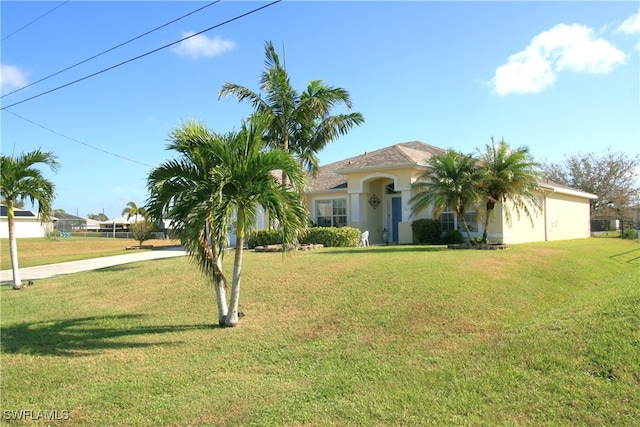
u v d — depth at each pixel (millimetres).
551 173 44938
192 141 7973
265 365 6434
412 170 21125
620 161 41844
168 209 8203
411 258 13078
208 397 5336
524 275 11570
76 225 81438
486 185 15898
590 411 4363
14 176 14820
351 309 8711
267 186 8047
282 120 17219
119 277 14477
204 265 8289
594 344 5750
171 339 7898
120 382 5953
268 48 17250
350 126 17906
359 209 22672
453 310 8391
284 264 13227
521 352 5969
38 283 15805
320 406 4934
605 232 39906
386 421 4484
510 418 4375
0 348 7766
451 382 5332
